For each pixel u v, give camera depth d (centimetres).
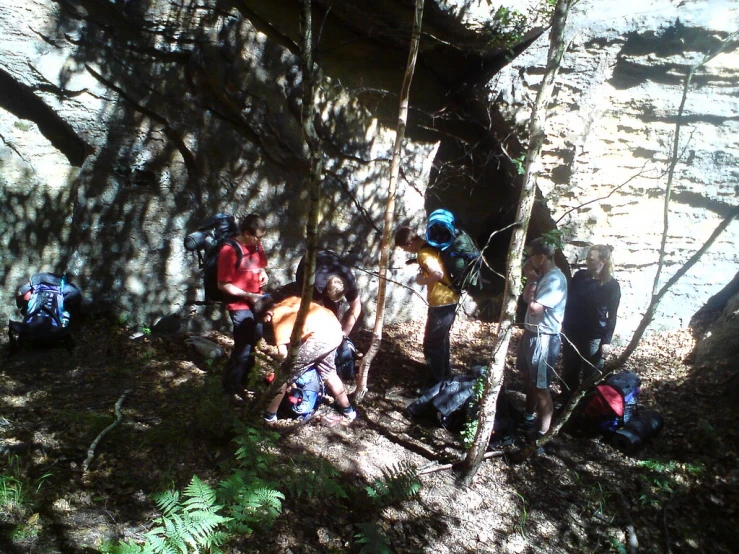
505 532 491
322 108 681
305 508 456
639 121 742
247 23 639
